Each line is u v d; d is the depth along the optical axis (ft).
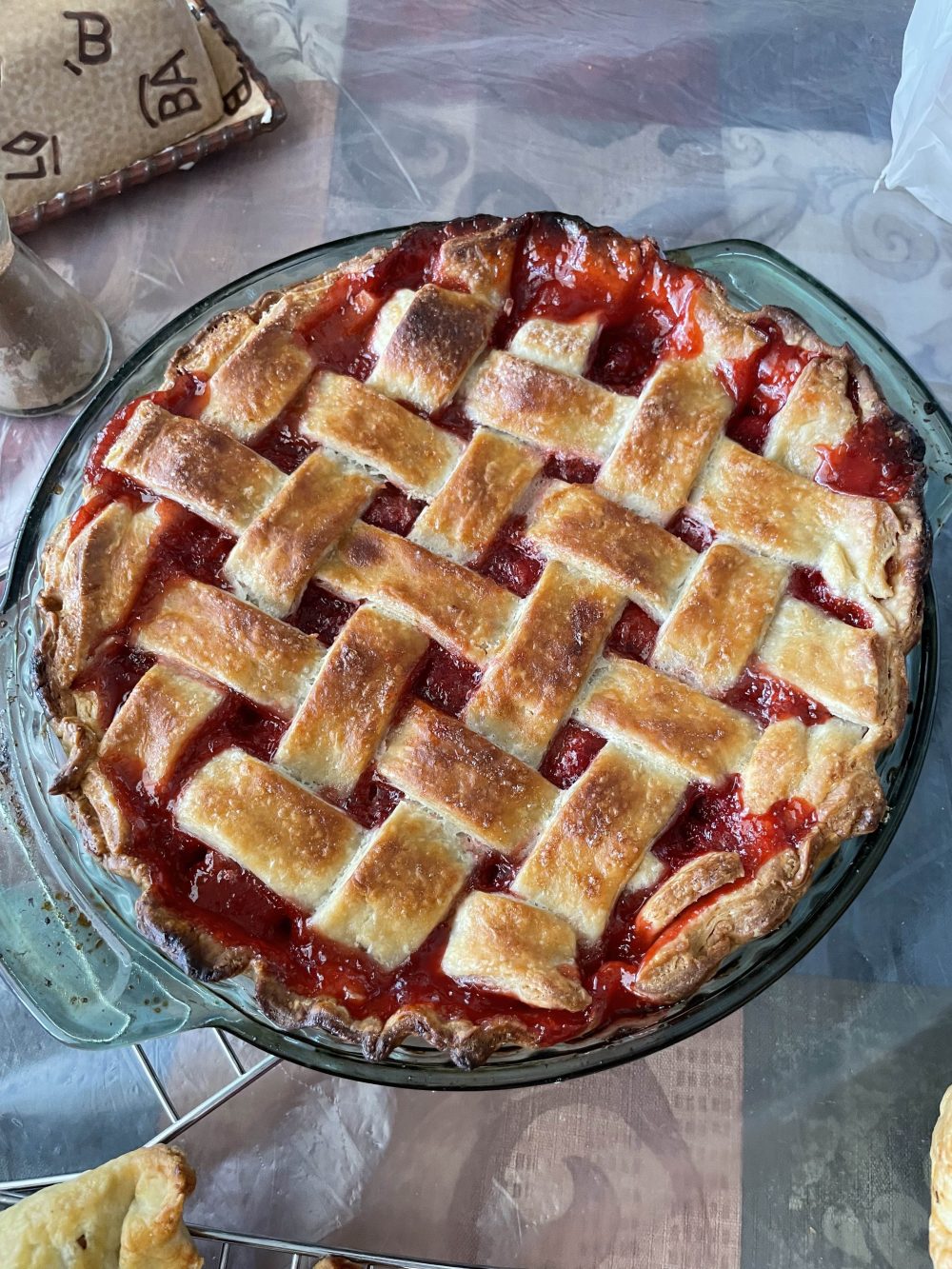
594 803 0.95
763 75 1.55
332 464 1.04
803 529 1.03
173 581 1.02
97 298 1.45
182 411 1.09
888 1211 1.13
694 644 0.99
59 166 1.41
